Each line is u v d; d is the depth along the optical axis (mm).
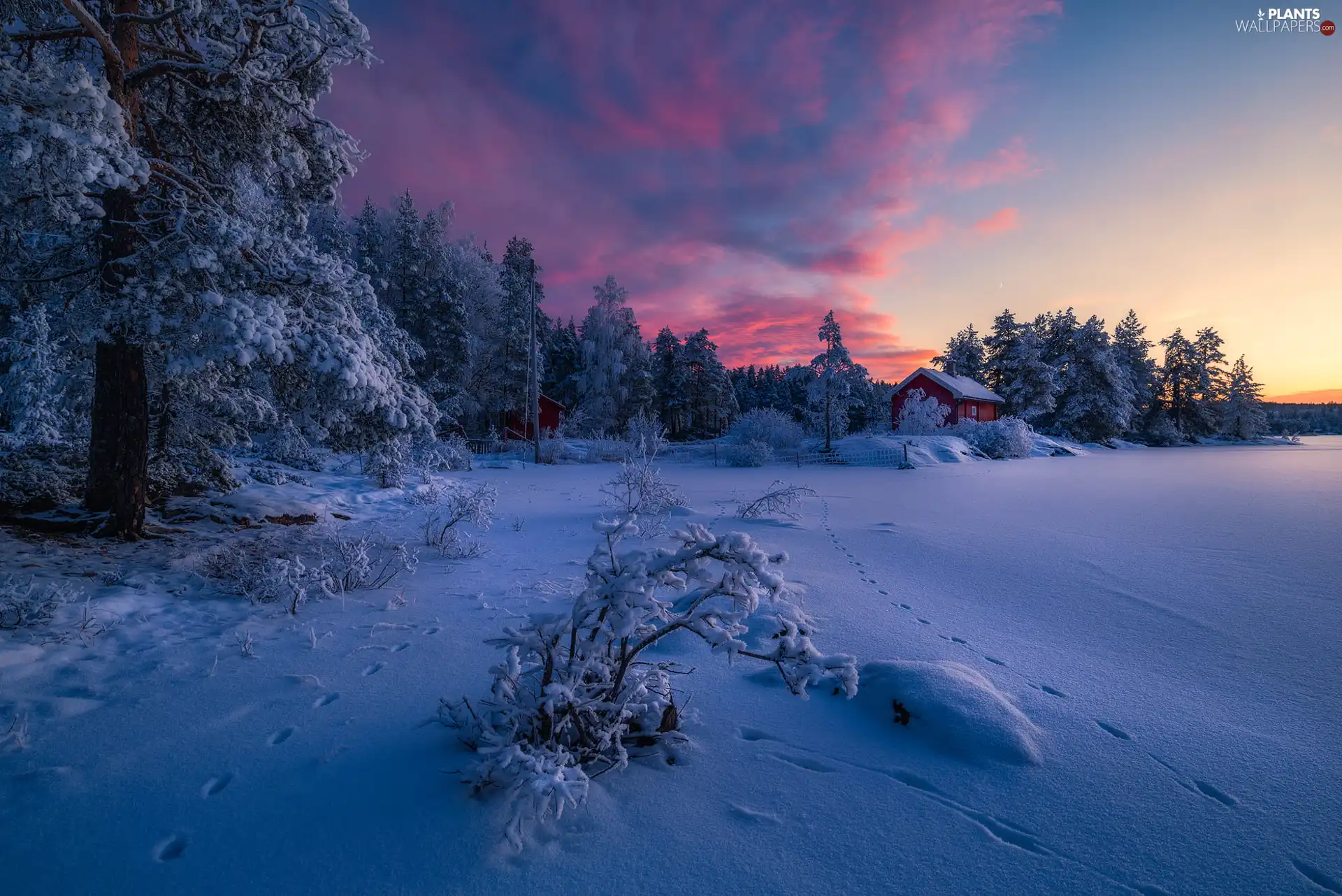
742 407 94062
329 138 9094
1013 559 7734
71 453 10664
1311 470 23891
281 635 4895
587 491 16344
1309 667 4199
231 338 6238
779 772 2891
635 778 2824
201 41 8156
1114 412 51250
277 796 2721
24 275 7684
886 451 29547
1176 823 2496
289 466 15250
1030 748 3014
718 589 2889
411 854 2326
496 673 2756
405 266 37219
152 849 2387
